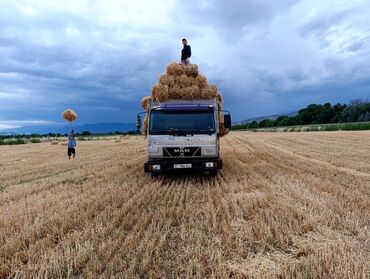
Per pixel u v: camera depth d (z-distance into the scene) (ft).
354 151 59.31
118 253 14.60
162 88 33.53
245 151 65.46
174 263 13.85
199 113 32.30
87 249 14.83
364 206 20.90
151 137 31.99
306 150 64.13
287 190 25.84
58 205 23.77
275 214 19.10
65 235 17.17
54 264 13.47
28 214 21.47
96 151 80.79
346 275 11.56
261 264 13.23
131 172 40.19
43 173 43.60
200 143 31.71
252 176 34.06
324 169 37.96
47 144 126.52
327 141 88.84
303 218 18.48
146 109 38.40
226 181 31.91
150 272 12.89
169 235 17.06
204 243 15.71
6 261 14.47
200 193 26.55
